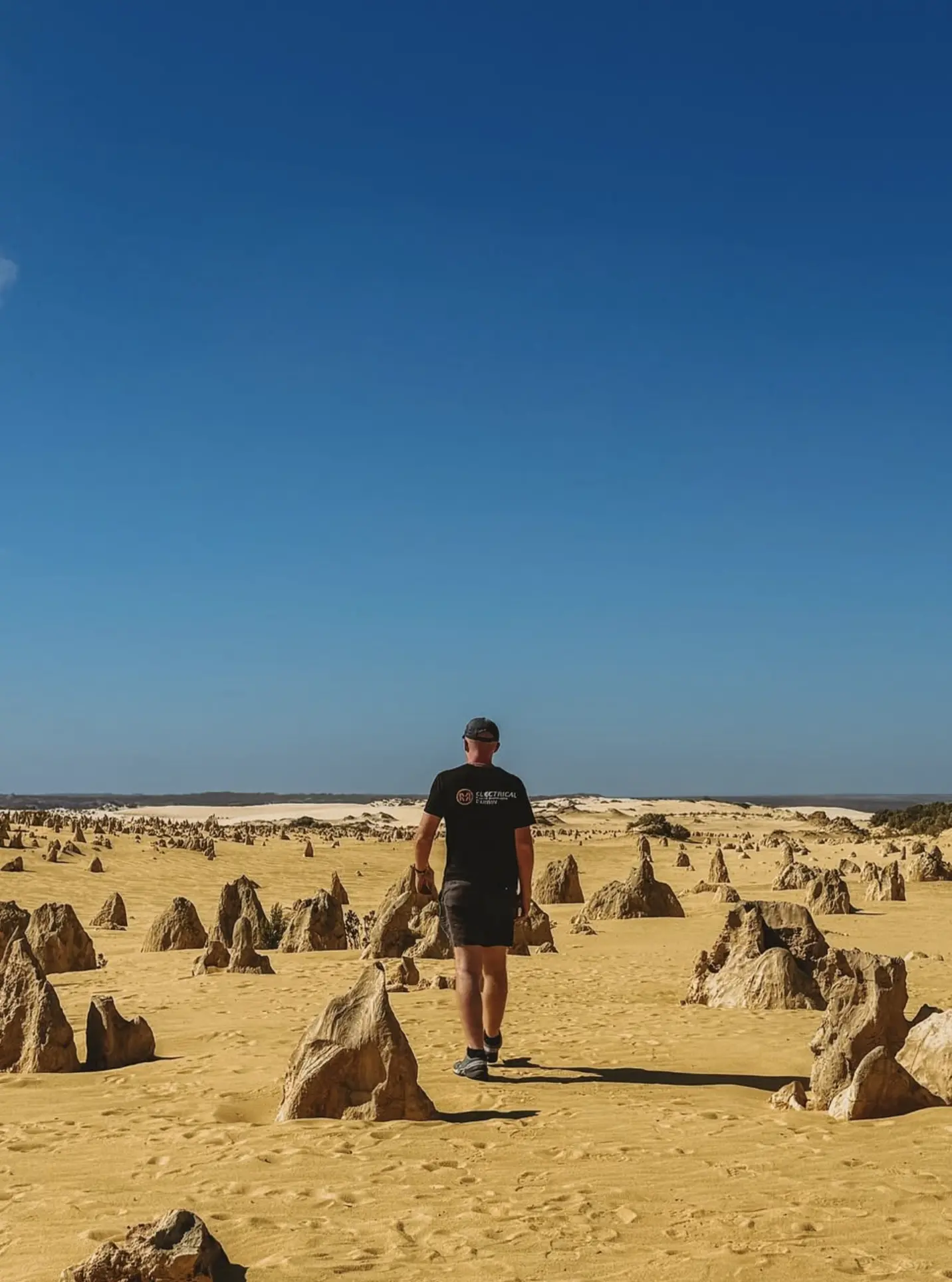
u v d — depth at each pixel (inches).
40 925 753.6
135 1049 419.5
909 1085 295.1
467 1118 301.7
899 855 2113.7
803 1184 231.9
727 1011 528.4
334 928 904.9
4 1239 210.4
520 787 374.3
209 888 1694.1
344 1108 301.7
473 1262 192.2
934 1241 196.2
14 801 7711.6
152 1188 240.8
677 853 2476.6
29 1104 344.8
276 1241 203.8
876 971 391.5
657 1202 223.1
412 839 3070.9
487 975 373.7
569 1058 399.2
